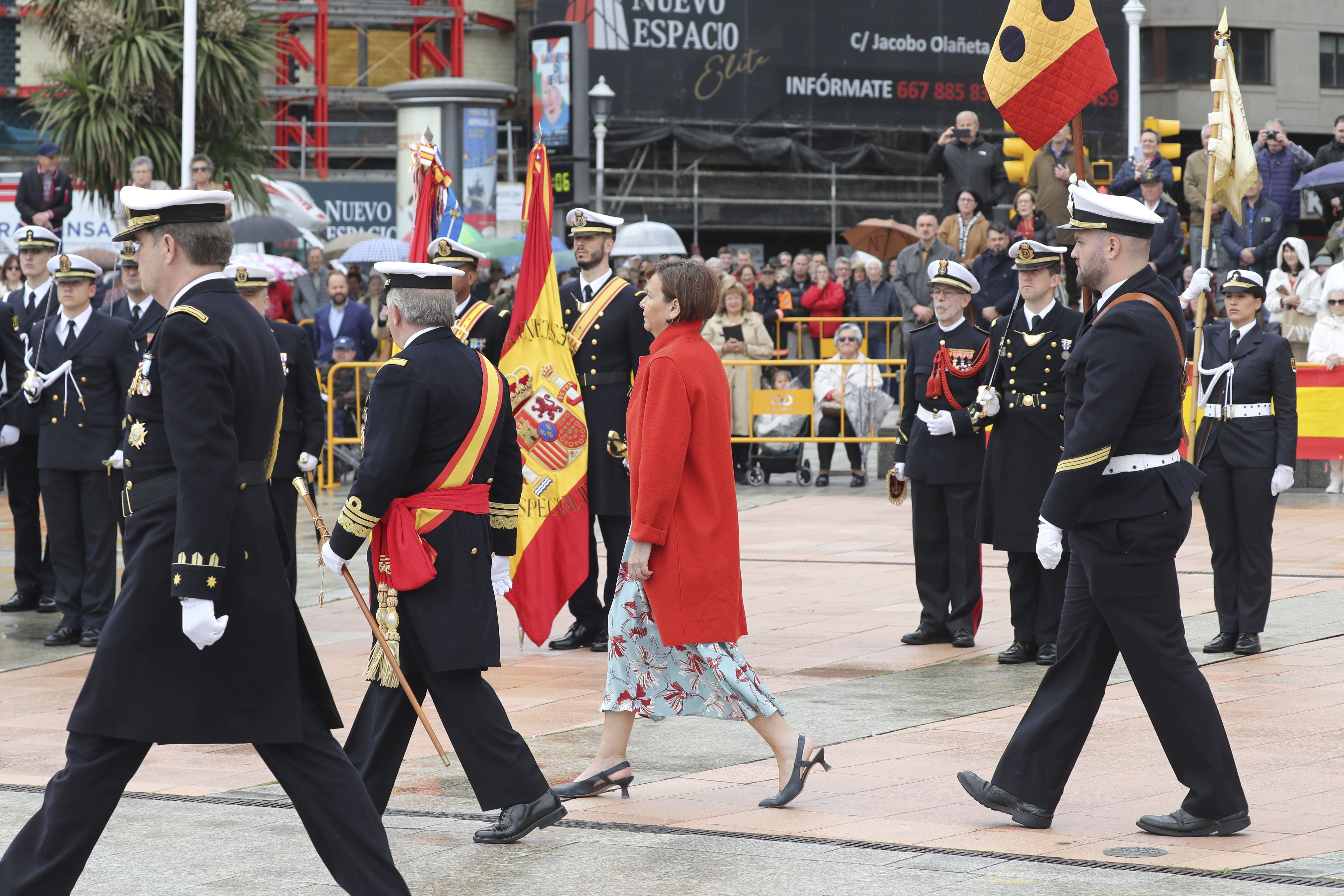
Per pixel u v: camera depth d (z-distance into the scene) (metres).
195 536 8.95
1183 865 10.22
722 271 42.78
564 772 12.98
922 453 18.45
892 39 66.12
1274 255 33.72
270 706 9.29
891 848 10.77
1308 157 35.41
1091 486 10.88
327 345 36.66
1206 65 72.38
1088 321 11.56
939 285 18.47
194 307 9.23
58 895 9.18
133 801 12.23
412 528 10.78
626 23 63.31
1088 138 67.81
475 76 67.31
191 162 38.38
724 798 12.21
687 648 11.99
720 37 64.31
